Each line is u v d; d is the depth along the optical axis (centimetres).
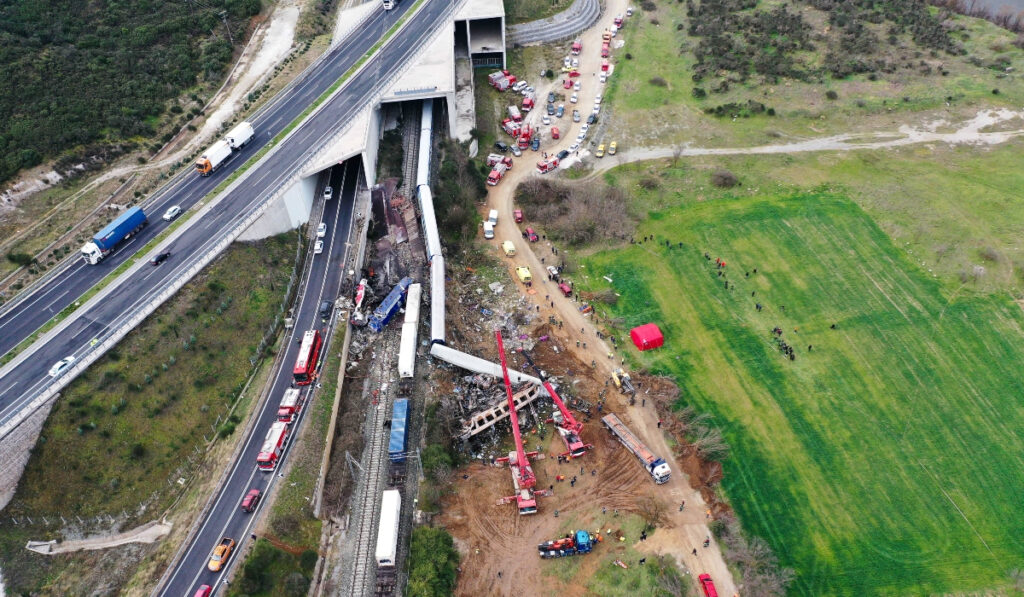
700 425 8819
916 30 16538
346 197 11694
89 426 7794
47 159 11069
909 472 8338
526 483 7869
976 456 8469
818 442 8688
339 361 9119
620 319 10312
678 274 11062
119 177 11238
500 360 9456
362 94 12794
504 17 15300
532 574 7344
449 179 12244
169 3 14450
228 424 8306
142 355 8519
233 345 9106
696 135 14012
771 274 10994
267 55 14300
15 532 7225
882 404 9081
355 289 10169
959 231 11438
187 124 12431
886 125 13925
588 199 12150
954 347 9750
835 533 7781
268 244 10400
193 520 7425
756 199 12431
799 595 7269
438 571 7094
